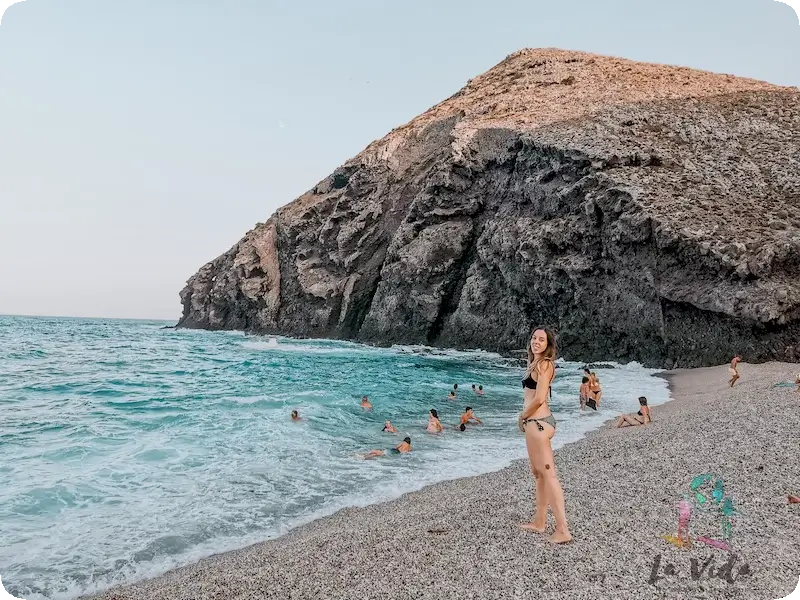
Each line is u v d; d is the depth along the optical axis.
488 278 43.84
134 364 36.94
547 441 5.61
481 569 4.86
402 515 7.67
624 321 31.91
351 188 62.81
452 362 37.09
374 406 19.94
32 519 8.46
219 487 10.14
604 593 4.21
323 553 5.85
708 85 52.12
